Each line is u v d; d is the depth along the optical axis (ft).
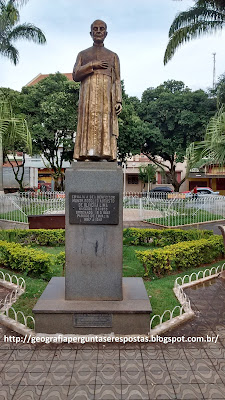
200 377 10.88
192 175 108.88
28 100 66.28
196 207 48.96
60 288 15.71
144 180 108.58
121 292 14.17
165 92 73.56
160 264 20.54
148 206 56.65
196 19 40.73
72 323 13.21
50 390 10.18
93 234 14.02
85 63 14.82
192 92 70.13
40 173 125.39
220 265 23.73
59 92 63.77
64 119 63.72
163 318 14.94
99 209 13.92
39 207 49.83
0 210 49.70
